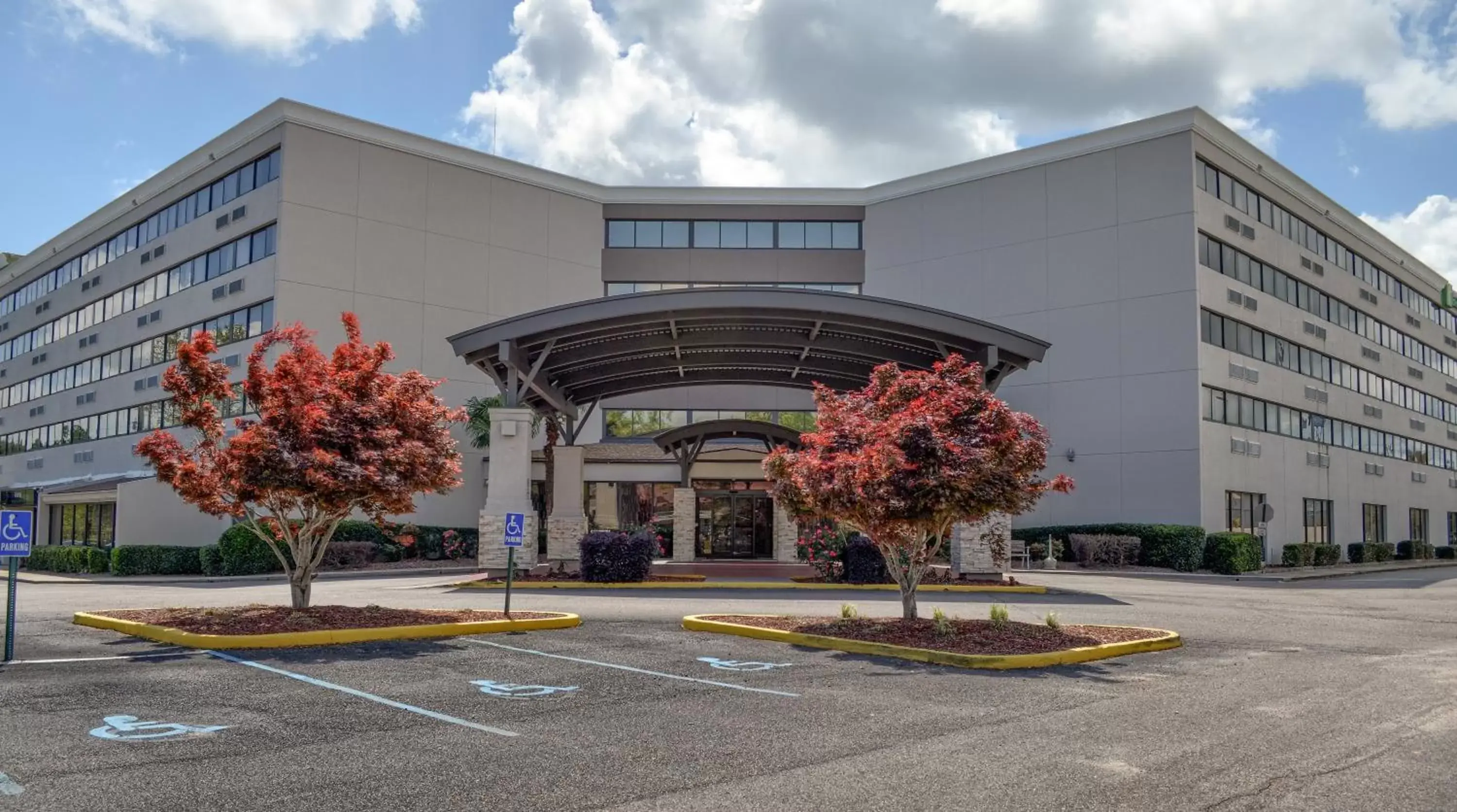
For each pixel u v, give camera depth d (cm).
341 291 3597
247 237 3694
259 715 815
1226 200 3678
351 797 598
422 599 1931
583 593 2114
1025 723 811
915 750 721
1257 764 686
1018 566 3344
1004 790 621
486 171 3969
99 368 4578
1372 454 4662
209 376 1402
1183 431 3412
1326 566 3909
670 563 3253
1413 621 1670
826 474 1359
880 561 2344
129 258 4384
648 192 4250
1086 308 3644
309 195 3559
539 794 607
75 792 601
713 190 4247
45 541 4216
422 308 3769
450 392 3809
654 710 855
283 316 3475
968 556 2419
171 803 583
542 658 1132
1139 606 1925
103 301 4603
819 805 589
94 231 4681
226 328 3747
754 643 1271
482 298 3916
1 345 5625
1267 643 1348
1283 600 2122
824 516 1443
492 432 2402
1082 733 775
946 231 3991
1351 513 4384
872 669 1079
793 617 1494
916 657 1142
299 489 1295
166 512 3231
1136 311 3541
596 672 1041
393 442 1364
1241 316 3675
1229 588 2531
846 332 2525
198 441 1456
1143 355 3512
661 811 575
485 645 1228
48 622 1462
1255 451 3722
